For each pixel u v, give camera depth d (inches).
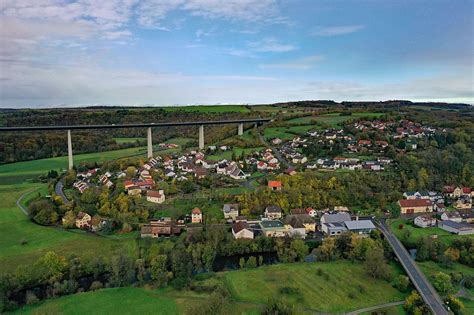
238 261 5570.9
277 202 7249.0
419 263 5310.0
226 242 5851.4
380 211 7175.2
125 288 4675.2
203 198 7647.6
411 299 4210.1
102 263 5073.8
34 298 4323.3
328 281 4822.8
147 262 5162.4
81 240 6127.0
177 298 4426.7
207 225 6510.8
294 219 6451.8
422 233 6264.8
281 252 5506.9
